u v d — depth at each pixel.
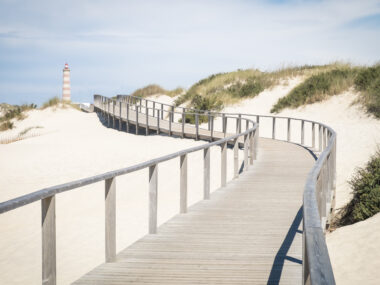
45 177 15.67
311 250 2.11
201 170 15.15
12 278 6.32
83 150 21.31
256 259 4.89
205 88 36.12
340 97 25.14
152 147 21.00
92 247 7.82
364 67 27.77
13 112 39.78
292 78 32.81
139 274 4.39
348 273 6.29
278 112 27.42
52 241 3.40
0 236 8.84
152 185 5.92
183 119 22.17
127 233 8.70
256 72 36.62
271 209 7.54
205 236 5.86
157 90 43.91
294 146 18.42
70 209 11.02
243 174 11.46
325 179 7.11
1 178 15.59
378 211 8.88
